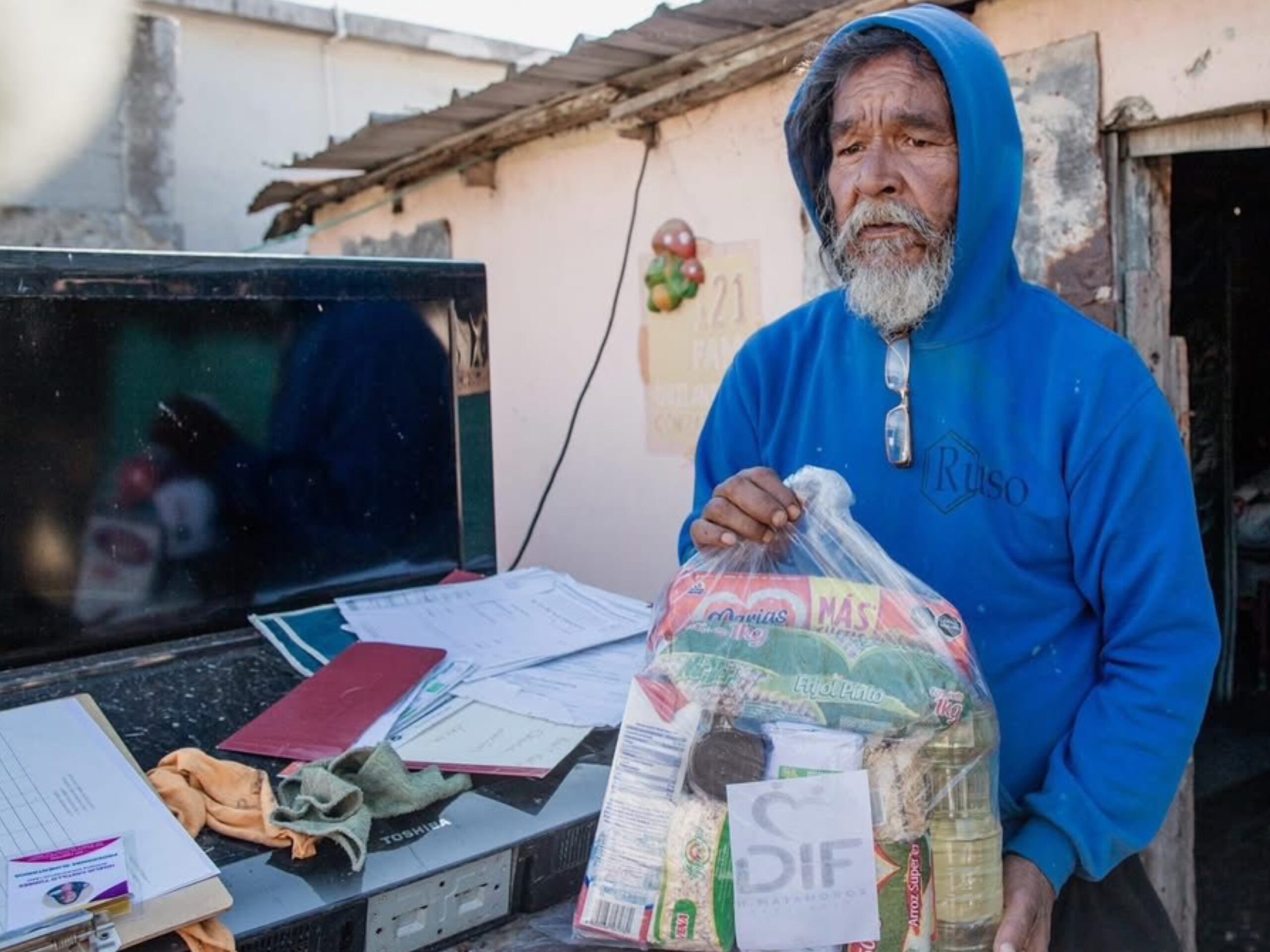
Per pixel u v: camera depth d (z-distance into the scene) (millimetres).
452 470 1929
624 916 1000
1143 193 2324
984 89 1204
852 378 1341
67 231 6496
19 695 1391
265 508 1699
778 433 1412
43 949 829
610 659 1499
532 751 1210
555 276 3982
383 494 1841
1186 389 2428
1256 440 4293
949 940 993
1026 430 1229
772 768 982
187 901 896
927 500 1265
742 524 1156
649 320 3568
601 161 3701
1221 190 3887
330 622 1631
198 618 1638
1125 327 2330
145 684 1427
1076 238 2342
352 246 5320
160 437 1582
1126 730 1153
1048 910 1112
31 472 1470
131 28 6586
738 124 3146
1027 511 1214
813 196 1411
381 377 1817
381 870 1003
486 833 1071
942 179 1224
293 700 1322
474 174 4172
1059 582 1237
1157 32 2164
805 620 1066
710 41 2869
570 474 4008
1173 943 1351
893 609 1068
